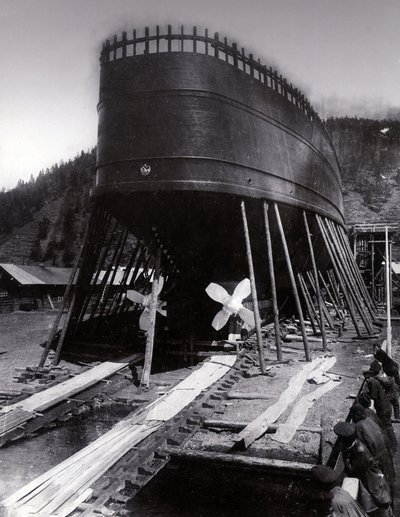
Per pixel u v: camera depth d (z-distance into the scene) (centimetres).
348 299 1666
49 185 11194
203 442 734
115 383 1095
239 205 1272
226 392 957
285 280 1928
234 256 1420
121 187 1193
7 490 608
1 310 3372
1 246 8531
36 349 1655
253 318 1091
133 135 1186
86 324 1678
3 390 1056
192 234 1303
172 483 578
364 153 7981
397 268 3575
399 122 8400
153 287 1212
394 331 1891
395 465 646
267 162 1380
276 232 1522
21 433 809
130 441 703
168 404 877
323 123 1997
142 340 1440
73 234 8800
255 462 595
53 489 559
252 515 488
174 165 1164
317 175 1845
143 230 1318
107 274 1694
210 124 1191
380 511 467
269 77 1463
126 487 582
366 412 551
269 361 1250
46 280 3738
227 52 1265
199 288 1469
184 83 1171
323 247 2139
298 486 547
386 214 6069
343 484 507
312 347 1455
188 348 1336
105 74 1227
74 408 938
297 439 724
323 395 934
